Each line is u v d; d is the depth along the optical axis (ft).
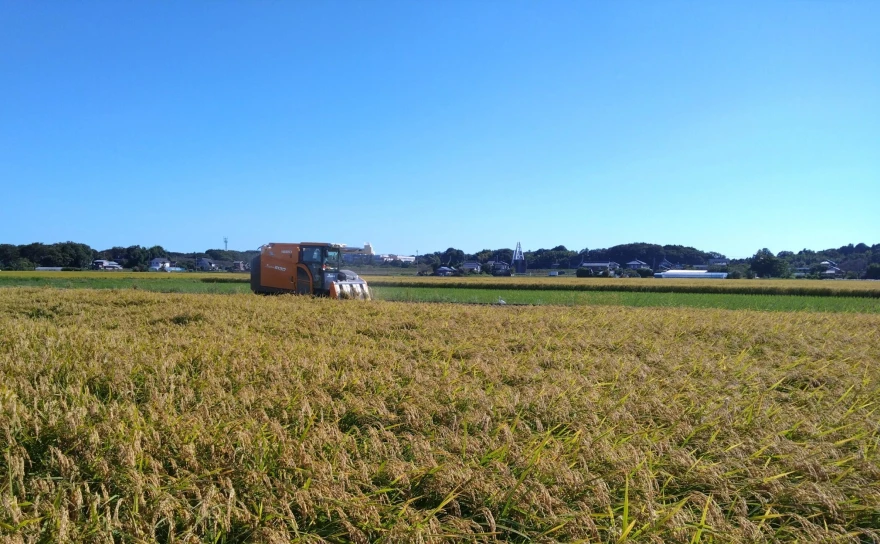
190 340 32.60
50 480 13.73
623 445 17.48
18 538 11.23
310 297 63.77
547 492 13.91
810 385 28.86
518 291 129.39
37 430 16.08
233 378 24.00
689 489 15.90
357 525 13.00
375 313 51.24
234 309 50.16
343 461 15.19
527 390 23.88
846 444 19.95
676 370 30.55
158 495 13.19
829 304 97.45
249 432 16.67
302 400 20.25
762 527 14.28
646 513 13.65
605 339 39.73
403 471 15.03
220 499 13.28
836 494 15.70
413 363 28.32
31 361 24.90
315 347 31.68
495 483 14.60
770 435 19.45
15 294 62.49
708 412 22.11
